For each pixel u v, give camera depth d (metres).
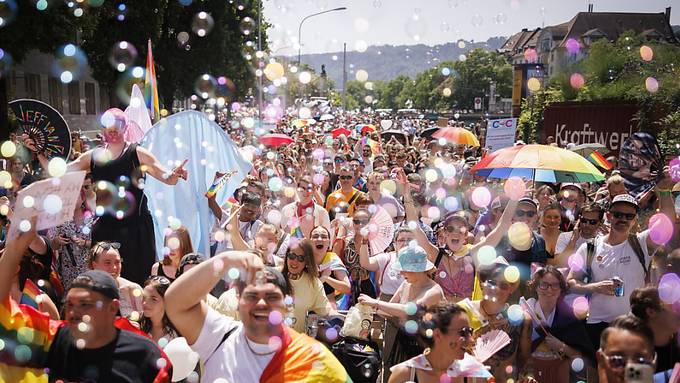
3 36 13.94
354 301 5.56
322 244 4.93
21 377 2.51
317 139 17.23
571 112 18.72
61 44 14.91
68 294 2.48
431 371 3.08
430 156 11.20
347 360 4.02
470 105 49.16
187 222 5.40
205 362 2.55
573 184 7.29
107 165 4.46
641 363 2.55
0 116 14.89
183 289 2.46
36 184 2.60
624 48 21.06
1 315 2.50
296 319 4.22
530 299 4.16
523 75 27.58
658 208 5.82
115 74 23.27
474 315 3.81
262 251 4.84
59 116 4.87
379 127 24.23
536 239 4.94
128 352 2.51
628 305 4.45
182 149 5.45
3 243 4.14
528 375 3.90
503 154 6.01
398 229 5.20
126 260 4.52
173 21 27.28
